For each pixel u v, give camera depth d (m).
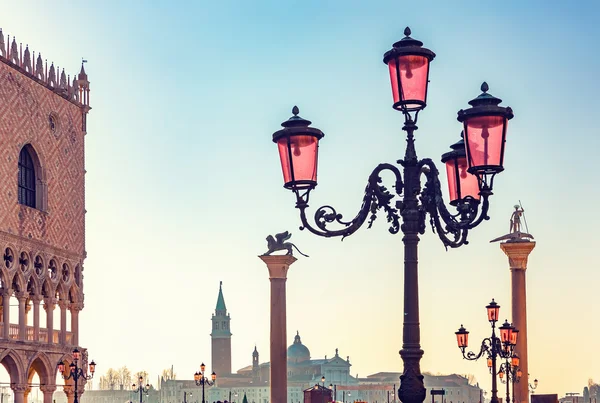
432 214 22.59
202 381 106.06
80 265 105.19
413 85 21.44
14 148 91.19
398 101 21.58
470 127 21.16
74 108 104.75
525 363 71.19
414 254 21.84
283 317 69.25
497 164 21.12
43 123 97.44
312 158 21.94
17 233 91.06
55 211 99.31
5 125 89.56
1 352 87.38
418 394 21.19
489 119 21.00
